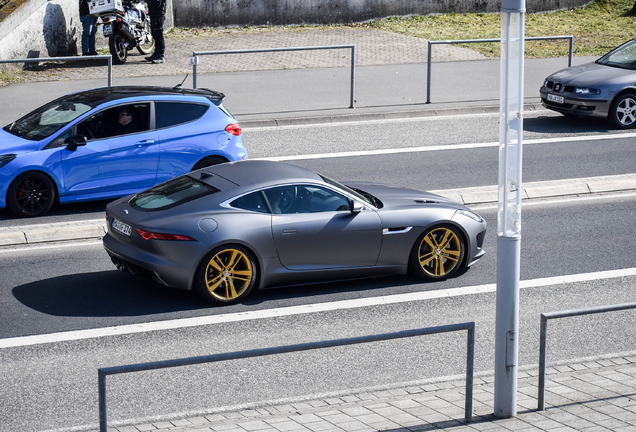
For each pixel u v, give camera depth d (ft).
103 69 116.26
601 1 167.73
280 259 48.70
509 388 32.40
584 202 71.20
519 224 31.22
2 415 35.29
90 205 68.64
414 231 51.78
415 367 41.04
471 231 53.31
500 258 31.58
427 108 101.24
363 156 84.07
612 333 45.68
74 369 40.11
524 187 72.23
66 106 67.31
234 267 48.29
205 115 69.56
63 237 60.08
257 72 118.73
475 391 36.99
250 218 47.85
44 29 120.16
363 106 101.50
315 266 49.73
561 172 78.48
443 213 52.65
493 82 114.52
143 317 46.55
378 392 37.29
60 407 36.17
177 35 139.95
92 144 64.85
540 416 32.71
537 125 98.17
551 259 57.47
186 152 68.03
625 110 95.66
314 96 105.81
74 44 127.75
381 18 152.87
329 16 149.79
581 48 136.56
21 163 62.64
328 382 39.14
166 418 34.40
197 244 46.44
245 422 32.83
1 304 47.91
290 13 147.95
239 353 27.35
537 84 113.91
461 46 136.98
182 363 26.91
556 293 51.37
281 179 49.62
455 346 43.86
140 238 46.85
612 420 31.99
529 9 161.99
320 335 44.62
